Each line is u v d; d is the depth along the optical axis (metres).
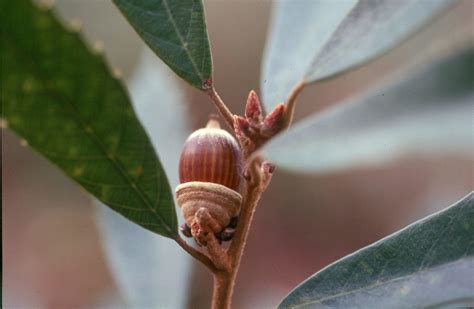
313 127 0.17
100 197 0.19
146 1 0.20
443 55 0.16
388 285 0.19
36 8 0.16
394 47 0.19
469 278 0.18
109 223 0.28
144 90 0.29
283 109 0.20
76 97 0.17
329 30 0.22
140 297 0.27
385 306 0.19
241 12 0.75
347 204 0.62
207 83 0.21
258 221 0.64
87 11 0.70
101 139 0.18
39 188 0.59
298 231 0.63
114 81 0.17
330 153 0.16
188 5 0.21
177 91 0.29
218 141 0.21
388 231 0.59
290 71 0.22
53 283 0.50
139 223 0.19
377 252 0.19
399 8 0.19
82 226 0.57
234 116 0.20
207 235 0.20
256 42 0.74
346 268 0.19
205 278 0.43
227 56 0.74
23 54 0.17
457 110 0.16
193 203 0.20
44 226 0.57
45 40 0.17
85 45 0.17
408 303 0.18
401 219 0.57
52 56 0.17
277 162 0.17
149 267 0.27
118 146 0.18
